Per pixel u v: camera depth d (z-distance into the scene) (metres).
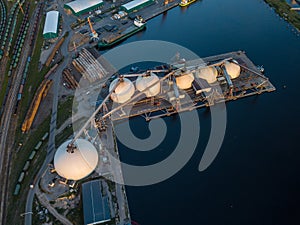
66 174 66.25
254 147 75.12
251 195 65.94
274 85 91.31
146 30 115.00
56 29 110.50
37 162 72.56
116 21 117.94
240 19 118.81
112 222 61.97
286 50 103.81
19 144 76.75
